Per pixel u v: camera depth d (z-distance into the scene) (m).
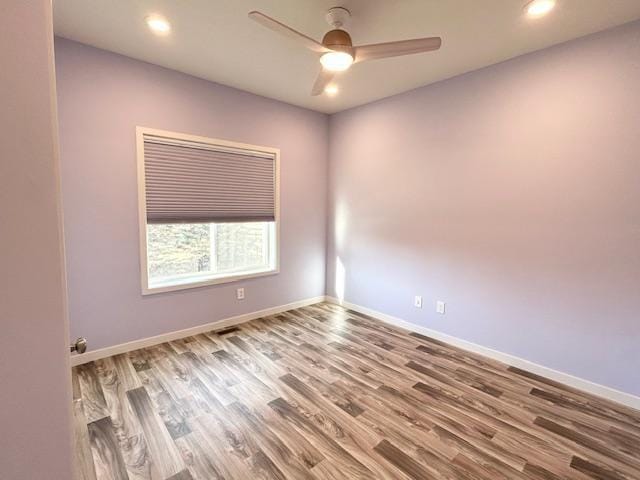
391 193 3.60
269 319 3.77
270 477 1.55
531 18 2.05
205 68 2.88
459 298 3.06
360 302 4.06
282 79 3.11
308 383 2.39
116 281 2.76
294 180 3.98
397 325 3.62
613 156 2.16
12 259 0.58
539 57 2.45
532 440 1.84
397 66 2.75
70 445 0.66
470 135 2.88
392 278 3.66
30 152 0.58
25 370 0.60
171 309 3.11
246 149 3.48
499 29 2.18
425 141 3.24
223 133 3.28
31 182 0.58
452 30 2.21
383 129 3.63
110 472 1.56
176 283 3.12
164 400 2.15
